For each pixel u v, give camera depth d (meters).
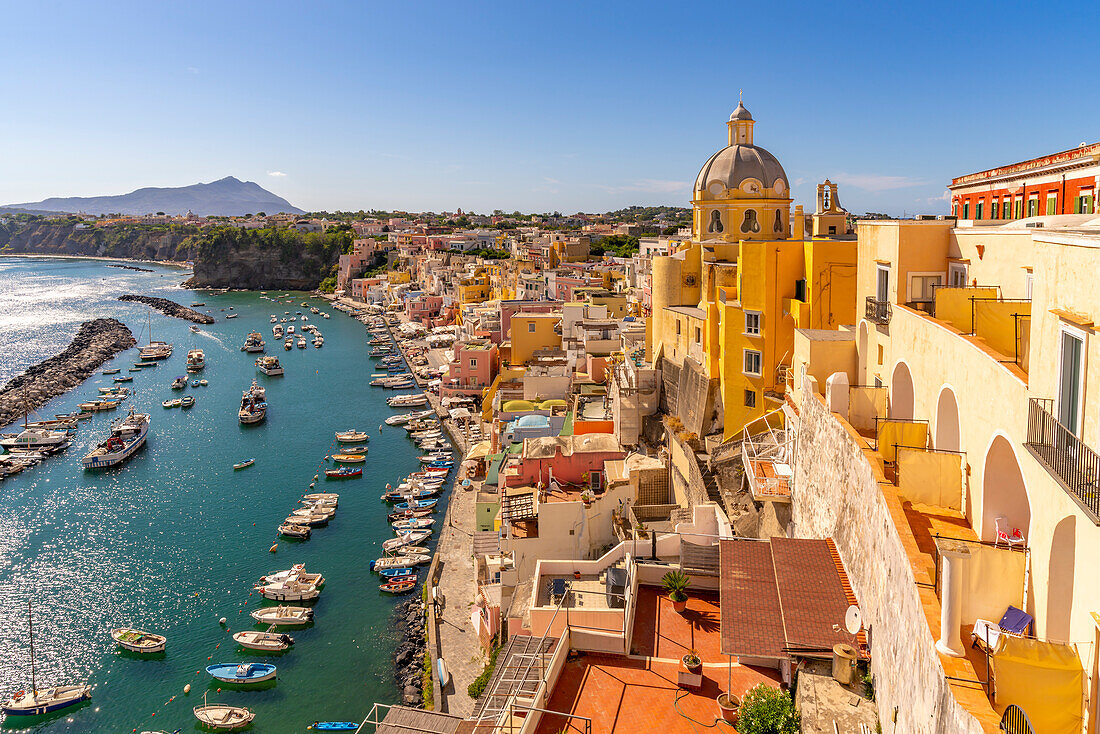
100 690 49.16
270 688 49.22
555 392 86.12
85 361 151.12
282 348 170.62
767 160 56.41
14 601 59.78
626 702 24.12
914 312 24.83
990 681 12.70
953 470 19.73
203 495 81.44
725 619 23.56
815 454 29.08
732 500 41.81
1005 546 16.89
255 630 55.53
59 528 73.31
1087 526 12.30
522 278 152.38
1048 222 20.80
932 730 13.74
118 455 91.00
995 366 17.44
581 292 115.06
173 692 48.94
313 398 124.50
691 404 51.59
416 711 28.52
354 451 94.94
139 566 65.31
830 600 23.16
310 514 74.25
